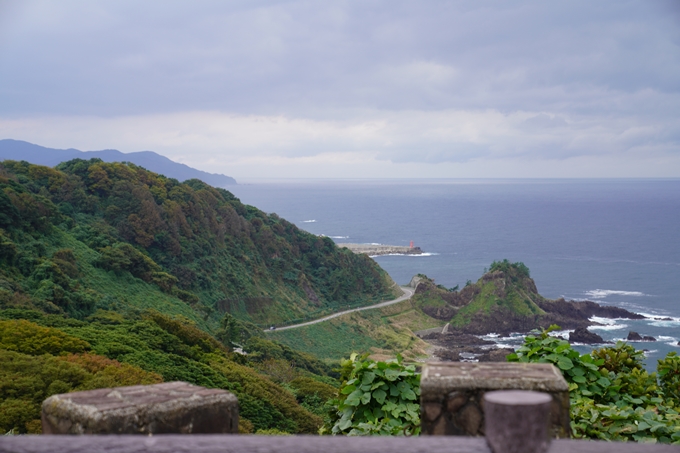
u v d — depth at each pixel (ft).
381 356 325.83
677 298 455.22
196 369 136.67
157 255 311.68
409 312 395.96
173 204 338.95
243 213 405.59
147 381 108.47
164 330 163.32
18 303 176.65
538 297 397.60
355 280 410.72
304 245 415.44
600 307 394.52
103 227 299.38
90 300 206.80
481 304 388.78
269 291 357.41
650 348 308.81
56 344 119.65
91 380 99.50
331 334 339.16
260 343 240.53
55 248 248.52
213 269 333.21
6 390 88.69
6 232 229.04
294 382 170.50
